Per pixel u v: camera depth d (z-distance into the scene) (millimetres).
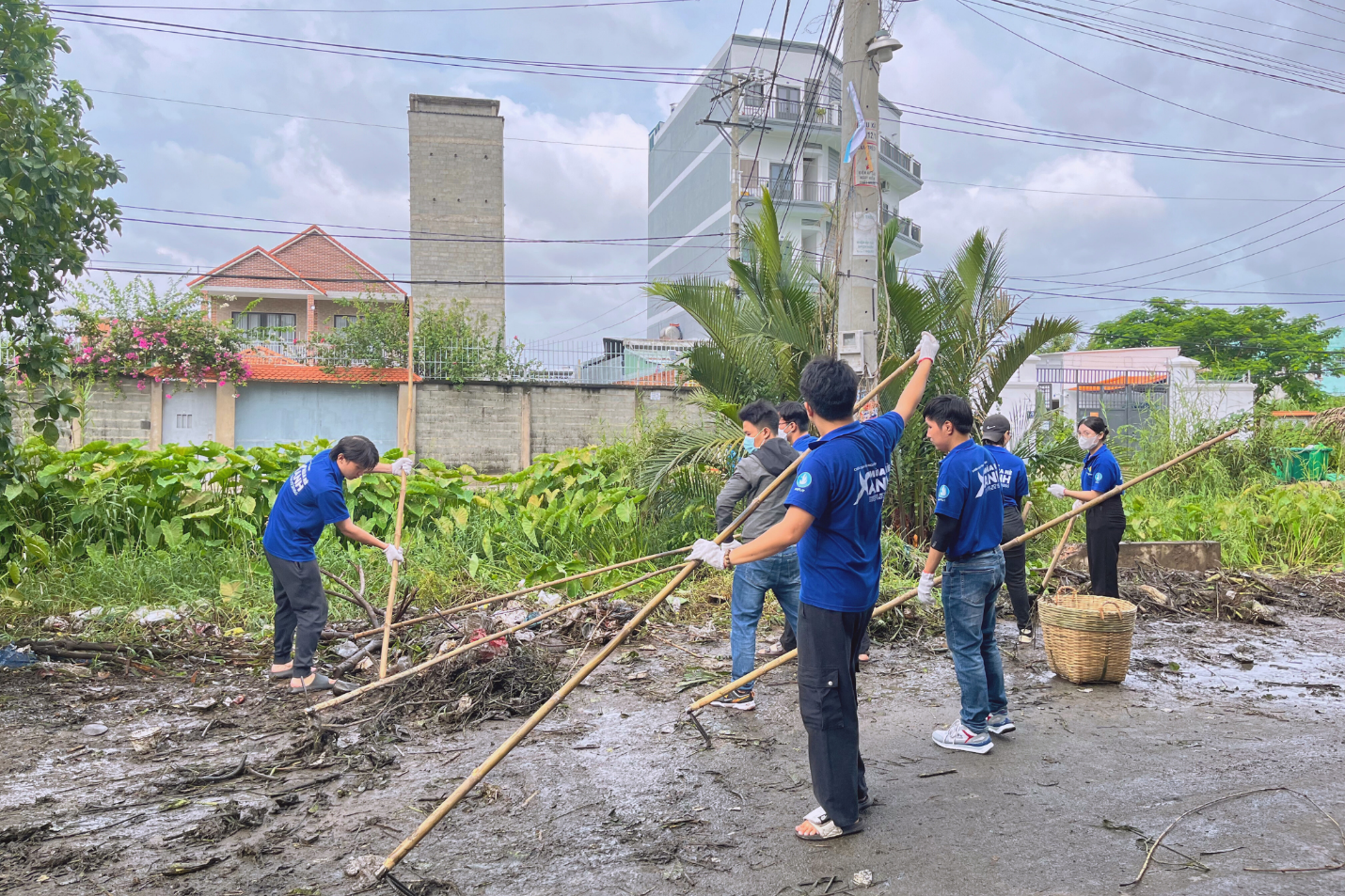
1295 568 9422
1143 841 3242
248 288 26984
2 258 5605
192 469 7414
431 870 3043
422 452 21203
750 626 4742
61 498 7242
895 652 6066
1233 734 4465
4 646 5484
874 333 7711
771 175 30844
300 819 3457
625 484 9305
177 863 3084
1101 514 6273
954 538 4062
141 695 4969
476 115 34406
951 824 3396
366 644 5570
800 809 3539
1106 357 34781
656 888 2920
